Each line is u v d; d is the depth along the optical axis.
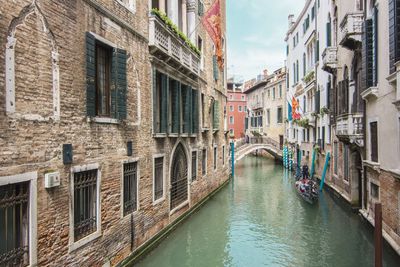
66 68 6.01
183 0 13.54
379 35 10.20
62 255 5.90
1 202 4.82
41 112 5.42
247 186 22.53
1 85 4.70
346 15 12.22
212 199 17.78
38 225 5.36
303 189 18.06
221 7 21.25
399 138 8.67
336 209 15.74
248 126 51.34
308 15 24.73
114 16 7.62
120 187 7.94
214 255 10.12
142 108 9.16
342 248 10.73
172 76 11.53
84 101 6.52
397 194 8.92
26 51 5.14
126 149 8.22
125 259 8.19
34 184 5.27
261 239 11.62
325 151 20.36
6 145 4.78
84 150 6.52
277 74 41.31
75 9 6.26
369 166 11.38
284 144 35.53
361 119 12.39
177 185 12.37
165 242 10.71
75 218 6.42
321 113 20.70
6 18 4.79
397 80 8.28
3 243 4.90
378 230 7.05
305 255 10.17
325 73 19.69
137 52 8.85
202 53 15.88
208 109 17.22
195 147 14.61
